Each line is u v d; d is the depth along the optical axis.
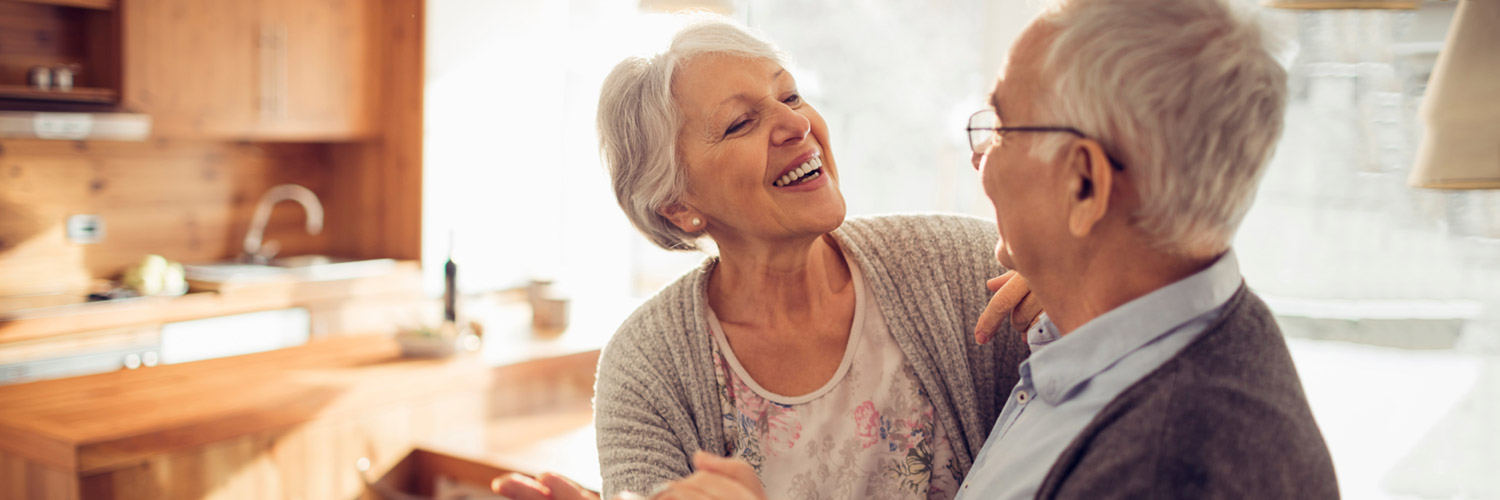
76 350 3.67
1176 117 0.70
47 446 2.19
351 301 4.50
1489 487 2.53
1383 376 2.67
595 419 1.22
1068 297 0.81
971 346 1.19
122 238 4.45
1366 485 2.66
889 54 4.38
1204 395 0.70
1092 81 0.72
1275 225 2.74
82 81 4.10
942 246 1.21
